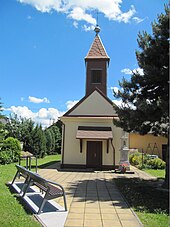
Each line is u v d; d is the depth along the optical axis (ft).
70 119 66.54
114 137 65.21
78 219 21.21
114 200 28.66
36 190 31.65
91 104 67.97
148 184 40.57
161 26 36.52
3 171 50.72
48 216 21.48
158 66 36.83
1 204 24.29
